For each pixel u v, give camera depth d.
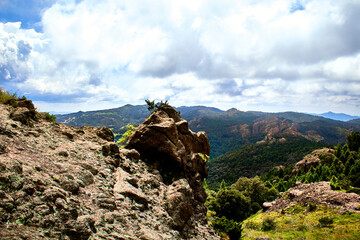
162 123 14.74
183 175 14.50
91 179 6.88
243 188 72.88
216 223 20.28
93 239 4.41
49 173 5.52
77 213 4.64
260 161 176.75
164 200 9.61
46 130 8.58
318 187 41.66
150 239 5.79
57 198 4.57
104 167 8.66
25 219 3.68
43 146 7.13
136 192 7.93
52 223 3.96
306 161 96.25
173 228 8.23
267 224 29.83
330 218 27.00
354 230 21.55
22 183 4.30
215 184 144.25
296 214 34.75
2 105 8.16
